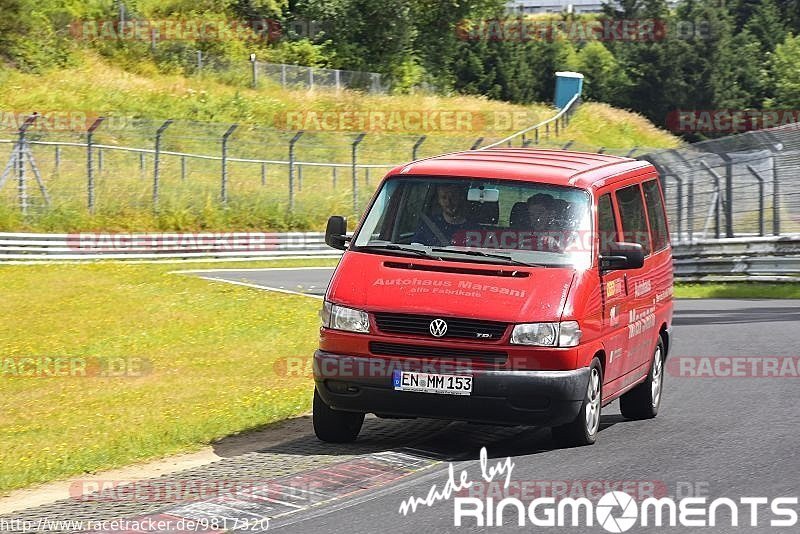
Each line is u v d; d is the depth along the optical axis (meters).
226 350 44.50
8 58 126.50
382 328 24.09
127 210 88.56
